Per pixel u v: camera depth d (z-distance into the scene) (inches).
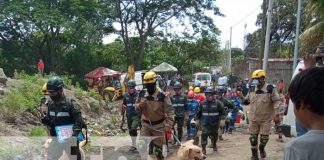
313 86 83.5
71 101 239.3
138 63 1846.7
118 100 1024.9
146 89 330.0
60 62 1743.4
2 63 1668.3
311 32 842.8
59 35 1736.0
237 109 723.4
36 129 443.8
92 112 707.4
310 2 768.9
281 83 1037.8
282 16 1758.1
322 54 231.5
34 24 1552.7
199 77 1585.9
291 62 1403.8
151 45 2038.6
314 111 84.0
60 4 1587.1
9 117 491.8
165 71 1764.3
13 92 548.7
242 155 441.7
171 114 324.8
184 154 278.7
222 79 1107.3
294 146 83.8
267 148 462.0
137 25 1822.1
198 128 473.4
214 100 451.8
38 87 627.8
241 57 2516.0
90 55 1929.1
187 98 551.2
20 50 1701.5
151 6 1769.2
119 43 1995.6
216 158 430.0
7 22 1572.3
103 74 1450.5
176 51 2078.0
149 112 324.8
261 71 370.3
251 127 379.6
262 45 877.2
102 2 1697.8
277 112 362.6
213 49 2063.2
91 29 1737.2
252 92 387.5
